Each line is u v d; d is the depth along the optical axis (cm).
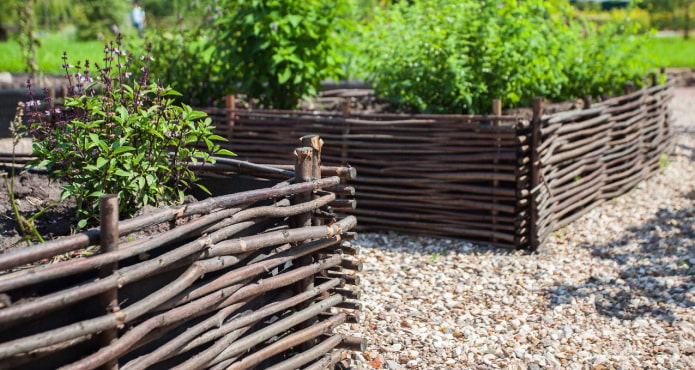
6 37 1923
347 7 716
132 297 257
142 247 253
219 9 718
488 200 605
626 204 728
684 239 605
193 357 277
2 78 970
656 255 573
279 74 676
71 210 355
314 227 334
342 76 795
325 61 704
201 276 283
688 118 1197
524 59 683
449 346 428
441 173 617
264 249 322
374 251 598
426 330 448
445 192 621
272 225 327
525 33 689
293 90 716
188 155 335
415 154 625
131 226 252
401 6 772
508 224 605
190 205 277
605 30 845
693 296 486
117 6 2186
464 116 598
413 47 704
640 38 838
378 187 641
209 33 727
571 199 666
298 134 651
